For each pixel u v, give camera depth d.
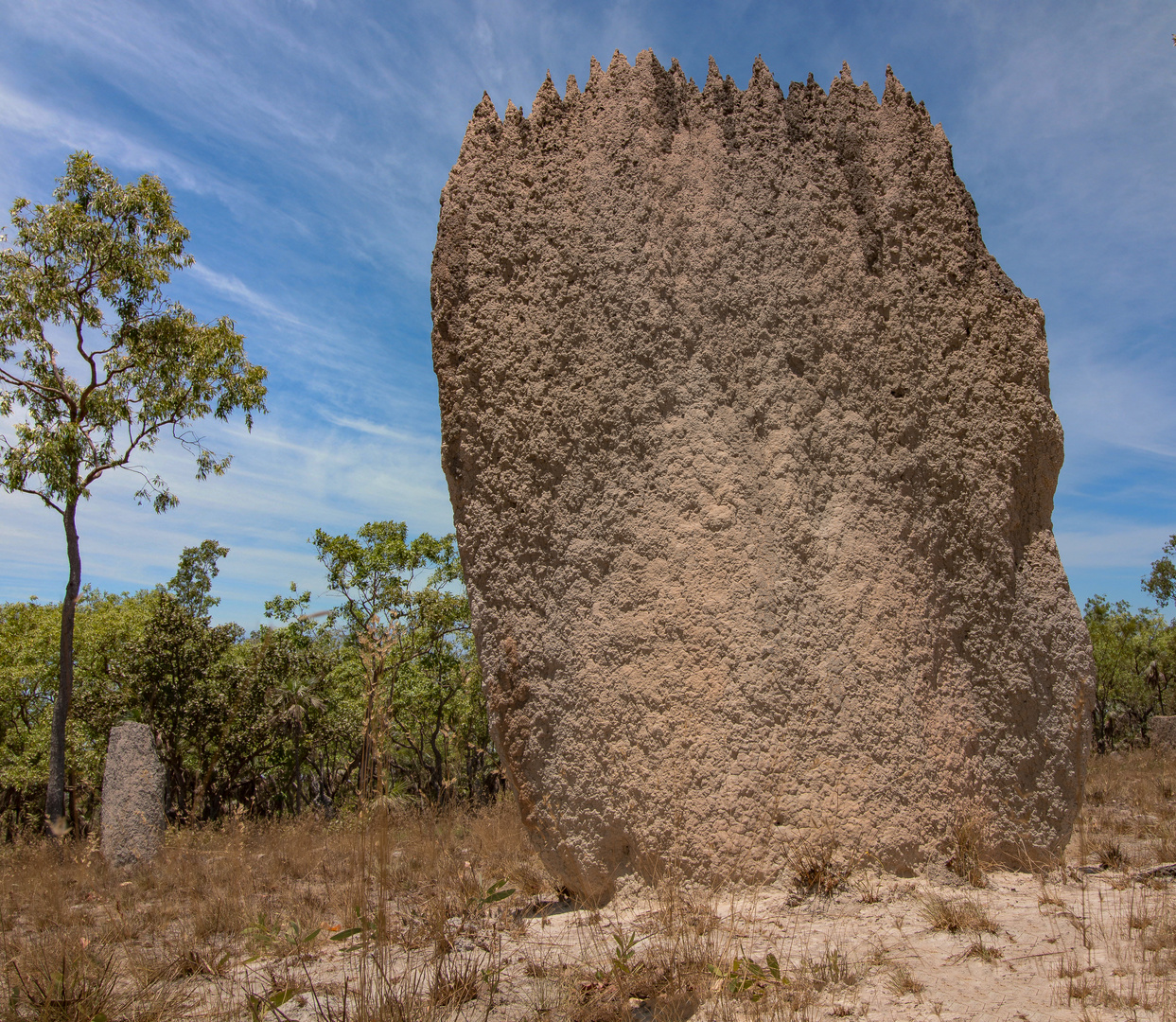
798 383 4.15
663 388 4.10
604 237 4.27
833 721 3.66
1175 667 31.12
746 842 3.48
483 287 4.25
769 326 4.21
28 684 25.70
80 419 15.26
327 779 20.66
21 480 14.36
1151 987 2.30
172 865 7.37
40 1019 2.60
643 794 3.61
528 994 2.57
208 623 21.81
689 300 4.20
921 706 3.74
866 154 4.47
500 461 4.08
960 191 4.43
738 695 3.68
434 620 22.53
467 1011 2.45
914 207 4.39
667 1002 2.38
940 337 4.24
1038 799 3.79
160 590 22.64
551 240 4.30
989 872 3.61
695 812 3.55
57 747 13.89
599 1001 2.42
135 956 3.64
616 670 3.78
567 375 4.14
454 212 4.31
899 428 4.12
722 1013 2.29
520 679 3.89
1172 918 2.87
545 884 4.48
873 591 3.86
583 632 3.87
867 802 3.55
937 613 3.92
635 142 4.39
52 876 7.05
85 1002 2.68
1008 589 3.98
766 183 4.38
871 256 4.33
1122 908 3.08
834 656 3.75
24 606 28.83
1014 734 3.83
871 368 4.19
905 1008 2.28
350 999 2.59
